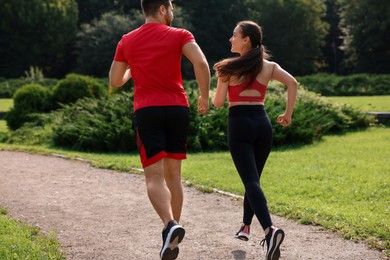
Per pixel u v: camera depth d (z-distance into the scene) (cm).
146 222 648
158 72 460
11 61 6078
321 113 1562
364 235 564
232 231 606
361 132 1567
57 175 964
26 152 1280
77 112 1512
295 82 507
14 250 511
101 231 610
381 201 714
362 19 5900
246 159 491
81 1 6825
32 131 1566
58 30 6056
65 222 649
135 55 466
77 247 552
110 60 5756
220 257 518
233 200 756
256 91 506
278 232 442
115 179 924
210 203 743
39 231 604
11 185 873
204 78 464
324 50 7325
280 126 1315
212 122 1314
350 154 1137
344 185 816
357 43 5959
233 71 497
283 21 6356
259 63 503
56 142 1415
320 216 640
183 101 468
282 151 1216
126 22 5800
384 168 952
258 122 501
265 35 6388
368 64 6028
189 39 464
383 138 1409
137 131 461
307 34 6406
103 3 6731
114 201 762
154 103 456
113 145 1299
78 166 1062
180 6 6462
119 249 545
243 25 514
